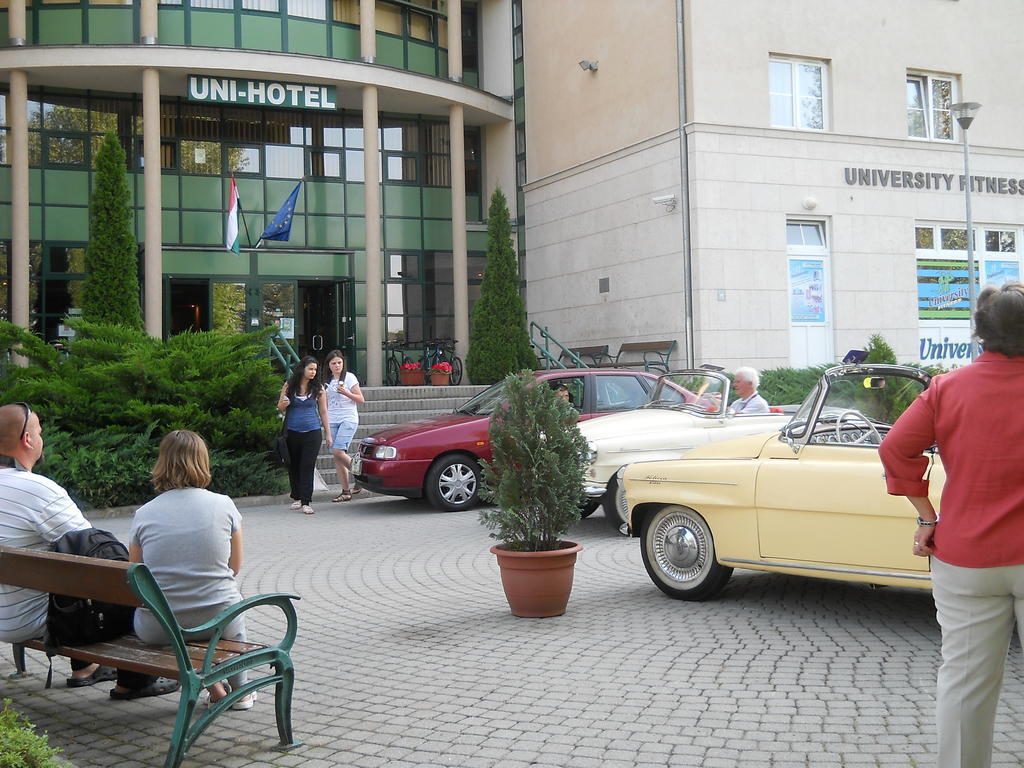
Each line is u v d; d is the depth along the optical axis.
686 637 6.50
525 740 4.64
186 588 4.99
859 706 5.02
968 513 3.48
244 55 21.67
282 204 24.42
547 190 25.44
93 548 5.18
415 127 26.11
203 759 4.54
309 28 22.97
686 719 4.87
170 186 23.58
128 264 19.20
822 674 5.60
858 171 22.31
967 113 19.50
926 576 6.21
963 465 3.50
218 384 14.84
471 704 5.23
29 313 22.23
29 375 14.94
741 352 21.06
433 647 6.48
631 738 4.62
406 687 5.60
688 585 7.55
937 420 3.62
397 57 24.59
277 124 24.53
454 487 13.41
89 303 18.92
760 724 4.78
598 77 23.58
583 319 24.17
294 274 24.36
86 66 21.17
